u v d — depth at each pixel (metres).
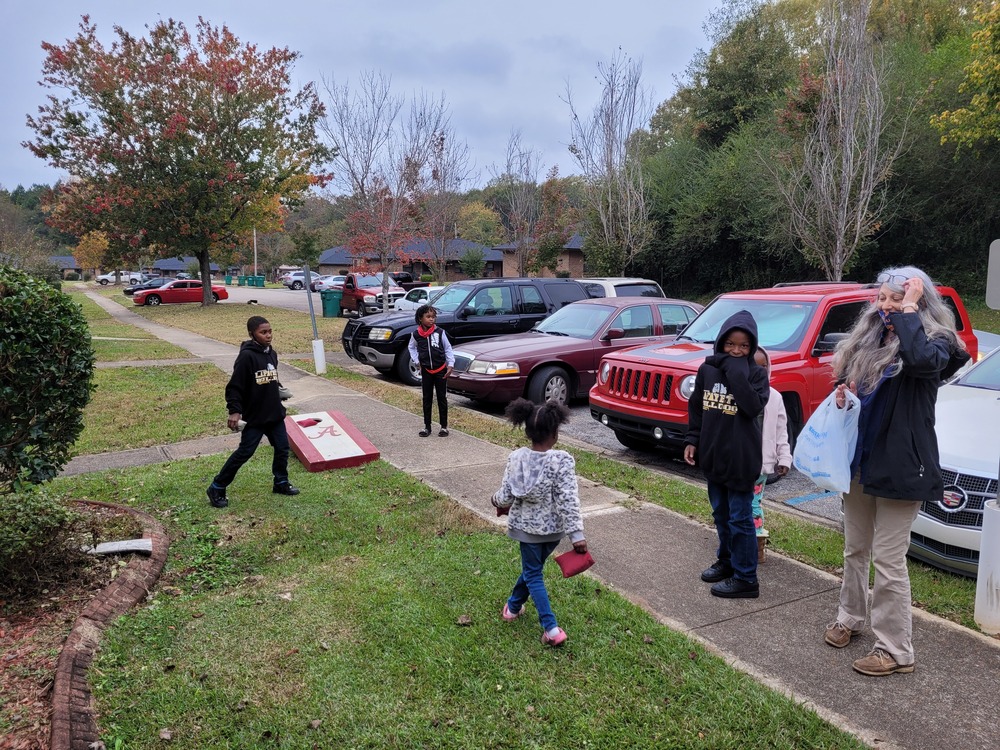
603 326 10.26
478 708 3.12
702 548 5.01
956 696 3.22
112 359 15.22
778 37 31.94
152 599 4.15
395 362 12.52
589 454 7.63
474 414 9.52
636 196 26.02
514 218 33.84
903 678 3.36
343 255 68.00
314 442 7.12
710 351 7.19
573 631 3.75
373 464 6.94
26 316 4.20
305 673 3.39
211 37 31.88
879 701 3.18
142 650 3.58
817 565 4.77
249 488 6.12
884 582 3.39
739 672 3.39
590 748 2.87
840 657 3.56
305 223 80.81
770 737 2.91
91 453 7.57
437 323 11.87
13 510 4.14
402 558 4.73
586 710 3.10
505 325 12.58
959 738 2.92
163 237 32.09
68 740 2.85
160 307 35.53
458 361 9.96
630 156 26.22
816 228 17.66
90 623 3.73
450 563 4.63
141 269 91.31
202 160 31.30
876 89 16.53
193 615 3.94
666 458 7.78
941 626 3.87
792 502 6.37
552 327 10.99
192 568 4.56
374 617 3.90
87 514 5.30
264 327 5.68
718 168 29.03
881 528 3.40
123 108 30.14
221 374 13.09
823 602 4.19
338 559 4.74
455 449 7.66
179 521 5.35
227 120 31.39
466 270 46.16
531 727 2.99
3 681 3.27
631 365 7.30
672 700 3.17
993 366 6.06
